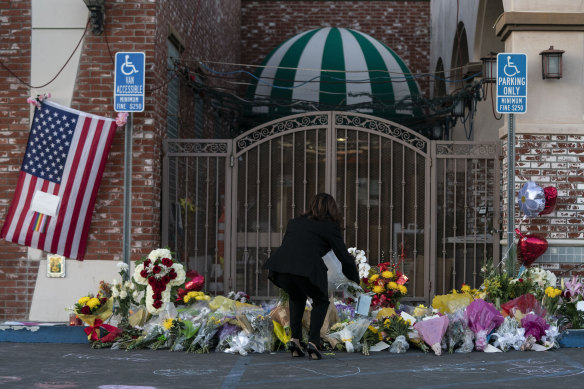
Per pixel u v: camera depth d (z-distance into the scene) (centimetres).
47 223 938
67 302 944
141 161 945
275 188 1009
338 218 710
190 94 1181
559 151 962
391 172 1004
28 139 942
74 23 958
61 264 945
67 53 958
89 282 944
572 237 958
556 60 955
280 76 1378
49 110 942
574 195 960
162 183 992
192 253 1010
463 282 995
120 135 952
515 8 969
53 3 960
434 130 1456
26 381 567
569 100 967
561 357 720
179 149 1004
